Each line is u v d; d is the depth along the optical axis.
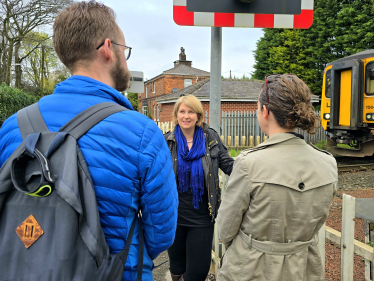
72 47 1.08
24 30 21.78
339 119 9.15
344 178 6.91
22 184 0.88
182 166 2.18
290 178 1.20
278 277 1.20
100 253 0.88
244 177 1.24
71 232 0.85
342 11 21.62
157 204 1.05
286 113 1.24
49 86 30.66
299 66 26.33
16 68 24.38
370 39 20.05
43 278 0.82
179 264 2.31
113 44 1.14
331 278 2.42
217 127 2.55
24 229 0.87
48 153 0.91
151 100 37.09
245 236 1.29
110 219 0.96
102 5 1.15
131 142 0.98
